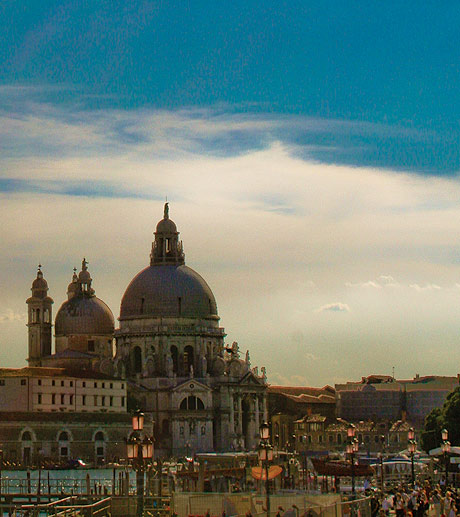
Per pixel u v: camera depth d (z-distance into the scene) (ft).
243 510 433.48
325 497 437.17
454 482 655.76
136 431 469.98
